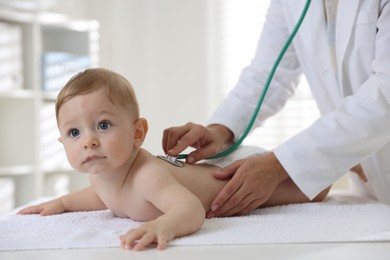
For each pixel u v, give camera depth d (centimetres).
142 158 122
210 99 382
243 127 158
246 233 100
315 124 131
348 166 131
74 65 359
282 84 167
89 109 111
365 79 144
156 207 117
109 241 96
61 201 136
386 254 86
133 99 119
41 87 346
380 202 152
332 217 115
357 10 140
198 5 384
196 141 139
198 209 105
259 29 370
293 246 92
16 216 128
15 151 344
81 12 402
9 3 339
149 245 94
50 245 94
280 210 129
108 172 121
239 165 132
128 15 403
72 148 113
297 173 128
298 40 157
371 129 127
